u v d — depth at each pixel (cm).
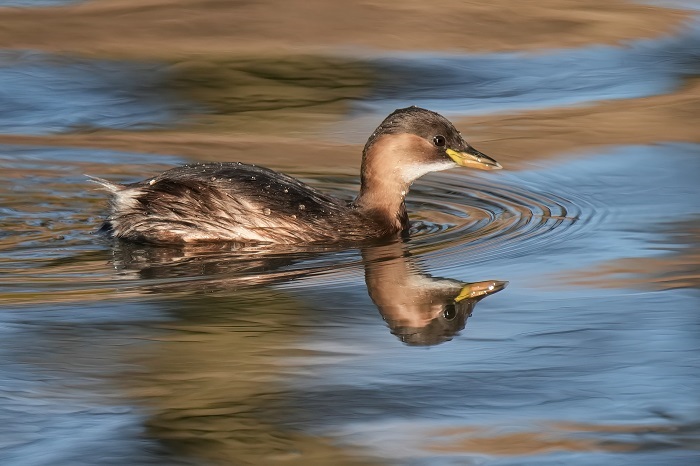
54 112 2081
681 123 2005
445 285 1261
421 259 1356
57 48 2462
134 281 1259
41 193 1598
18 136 1922
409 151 1477
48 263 1316
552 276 1288
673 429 922
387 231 1465
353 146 1895
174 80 2283
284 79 2303
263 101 2167
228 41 2527
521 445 899
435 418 945
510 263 1338
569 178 1719
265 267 1320
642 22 2702
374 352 1077
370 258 1362
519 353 1073
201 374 1023
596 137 1931
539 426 930
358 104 2158
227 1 2823
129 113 2089
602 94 2222
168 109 2119
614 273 1292
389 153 1473
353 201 1505
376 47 2505
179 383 1008
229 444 904
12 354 1062
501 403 972
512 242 1417
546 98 2200
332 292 1237
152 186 1416
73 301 1193
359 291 1240
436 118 1498
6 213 1502
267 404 970
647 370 1027
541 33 2627
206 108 2127
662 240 1414
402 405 969
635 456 881
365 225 1454
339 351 1079
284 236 1414
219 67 2364
